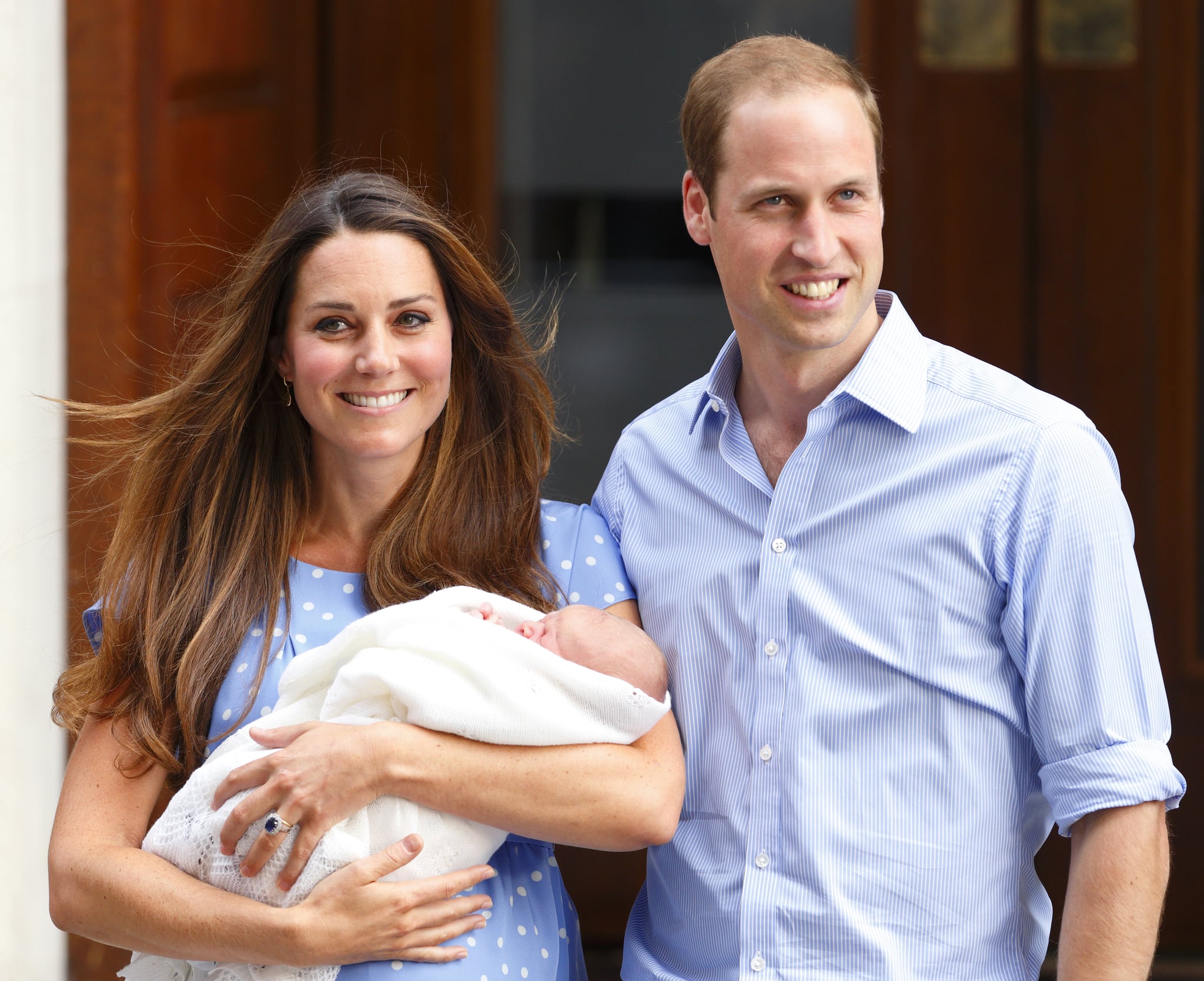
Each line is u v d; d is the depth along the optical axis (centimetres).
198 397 697
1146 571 1249
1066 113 1241
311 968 580
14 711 1128
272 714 628
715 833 625
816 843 592
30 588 1137
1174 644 1247
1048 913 623
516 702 596
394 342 651
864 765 596
